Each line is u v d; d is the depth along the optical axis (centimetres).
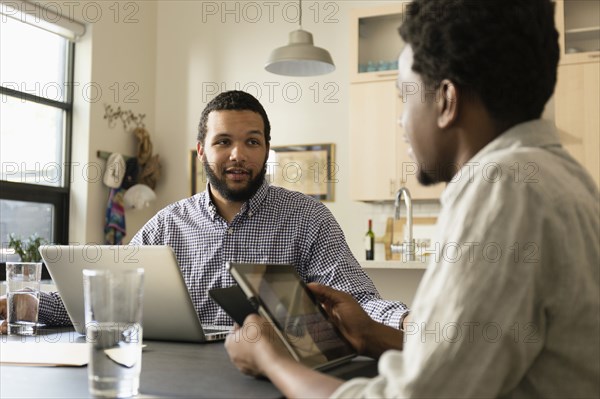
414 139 104
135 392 103
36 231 484
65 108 510
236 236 226
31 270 170
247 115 225
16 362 130
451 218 91
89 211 511
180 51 581
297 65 438
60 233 503
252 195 226
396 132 485
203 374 119
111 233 518
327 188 527
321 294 141
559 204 88
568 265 87
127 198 532
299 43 412
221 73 567
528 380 92
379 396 88
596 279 90
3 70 458
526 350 87
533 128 97
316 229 223
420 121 102
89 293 102
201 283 227
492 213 87
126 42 552
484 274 85
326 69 430
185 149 573
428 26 99
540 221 87
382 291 443
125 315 102
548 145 97
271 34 553
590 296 88
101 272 102
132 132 556
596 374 89
